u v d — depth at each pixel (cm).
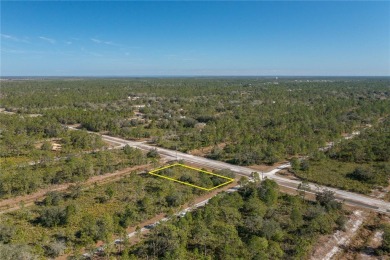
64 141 11706
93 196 7294
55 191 7250
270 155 10225
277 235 5578
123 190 7625
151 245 5353
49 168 8612
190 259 5034
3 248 4684
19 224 6009
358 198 7625
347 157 10394
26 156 9975
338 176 8938
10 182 7388
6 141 10869
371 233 6084
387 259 5297
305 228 5956
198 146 11731
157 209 6669
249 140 11794
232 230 5600
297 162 9475
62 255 5078
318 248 5522
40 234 5688
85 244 5353
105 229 5556
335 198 7556
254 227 5825
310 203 7188
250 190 7475
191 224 5853
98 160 9588
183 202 7000
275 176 9044
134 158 9888
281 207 6919
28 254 4738
